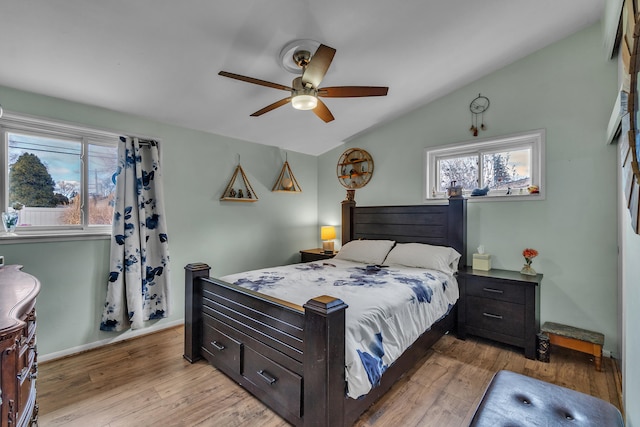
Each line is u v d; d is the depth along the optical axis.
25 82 2.32
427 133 3.63
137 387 2.15
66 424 1.78
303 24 2.06
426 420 1.80
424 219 3.52
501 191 3.18
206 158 3.57
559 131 2.79
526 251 2.84
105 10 1.74
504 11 2.26
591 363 2.48
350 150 4.41
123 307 2.86
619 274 2.41
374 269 3.04
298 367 1.70
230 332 2.22
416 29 2.30
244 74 2.50
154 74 2.39
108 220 2.94
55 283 2.57
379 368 1.71
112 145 2.97
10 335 1.06
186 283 2.57
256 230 4.09
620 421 1.21
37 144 2.57
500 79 3.11
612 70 2.53
